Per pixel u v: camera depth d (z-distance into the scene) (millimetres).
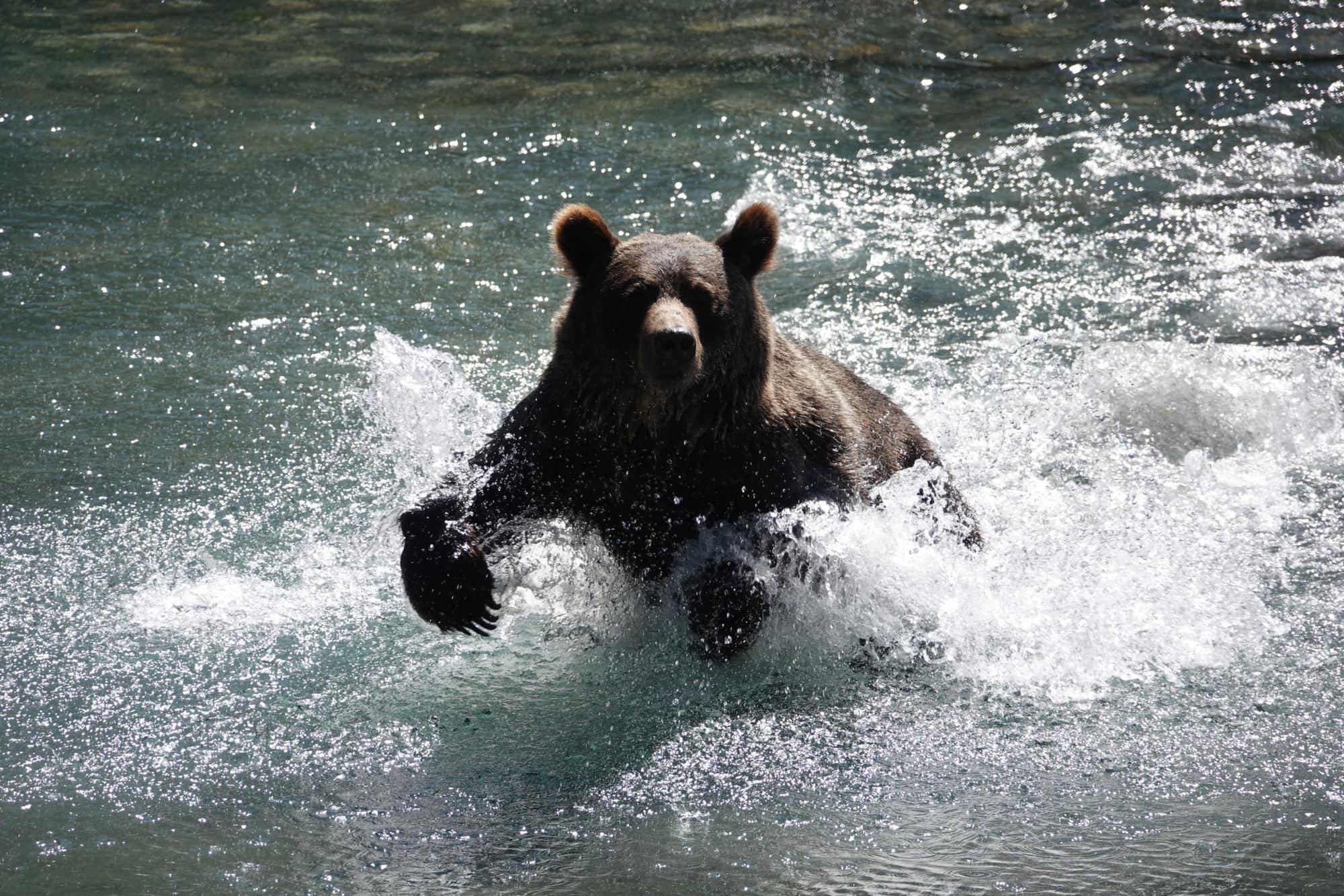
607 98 21797
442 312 15281
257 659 9586
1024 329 14938
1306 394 13414
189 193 18422
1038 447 12938
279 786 8055
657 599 10219
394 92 22094
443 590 9453
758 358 9570
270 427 13023
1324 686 8961
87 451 12539
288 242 17047
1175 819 7574
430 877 7082
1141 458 12836
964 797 7887
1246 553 10883
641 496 9758
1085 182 18828
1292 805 7688
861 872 7070
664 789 8039
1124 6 25297
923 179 19000
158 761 8312
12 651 9555
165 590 10438
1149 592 10242
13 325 14945
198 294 15758
